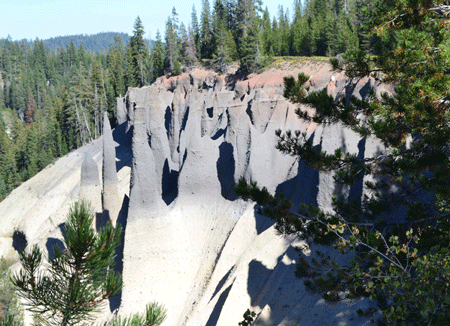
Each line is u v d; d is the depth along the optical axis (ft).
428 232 37.01
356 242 36.76
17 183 338.13
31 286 18.84
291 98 46.42
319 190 98.02
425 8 39.11
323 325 62.80
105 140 135.74
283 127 135.33
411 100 39.81
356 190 90.84
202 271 115.34
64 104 387.14
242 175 126.41
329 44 254.88
